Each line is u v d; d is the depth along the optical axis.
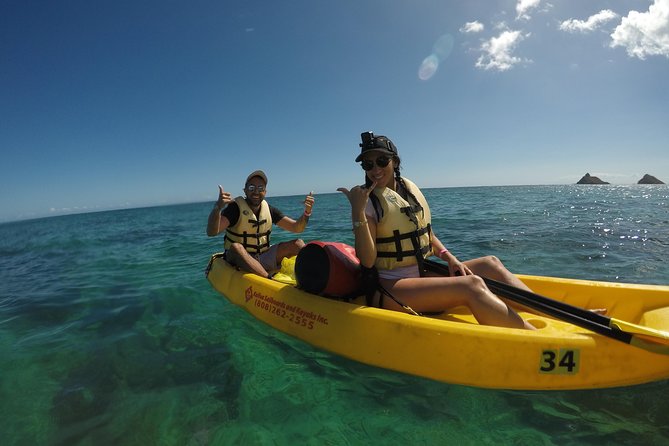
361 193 2.41
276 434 1.92
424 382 2.24
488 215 12.30
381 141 2.57
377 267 2.70
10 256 9.70
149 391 2.39
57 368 2.78
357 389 2.25
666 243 6.61
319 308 2.81
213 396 2.29
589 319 2.11
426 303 2.48
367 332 2.50
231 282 3.96
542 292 2.97
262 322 3.30
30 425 2.10
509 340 2.12
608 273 4.91
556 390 2.08
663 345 1.90
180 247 8.88
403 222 2.62
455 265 2.69
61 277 6.20
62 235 15.58
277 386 2.35
